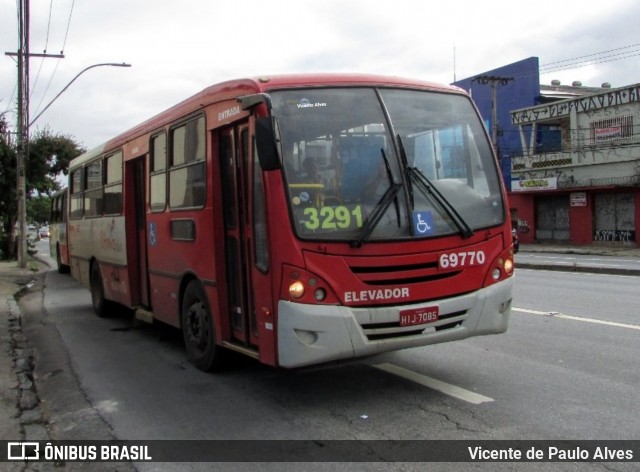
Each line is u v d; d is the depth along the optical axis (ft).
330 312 16.12
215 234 20.44
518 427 15.76
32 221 232.12
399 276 16.84
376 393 19.04
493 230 18.52
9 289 54.95
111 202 33.24
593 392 18.48
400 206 17.21
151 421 17.79
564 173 110.93
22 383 22.06
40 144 103.19
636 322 29.58
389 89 18.67
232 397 19.48
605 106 103.50
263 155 16.19
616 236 103.65
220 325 20.52
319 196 16.72
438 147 18.63
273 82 17.69
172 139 24.38
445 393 18.76
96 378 22.99
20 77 73.82
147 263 28.68
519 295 40.75
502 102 130.52
